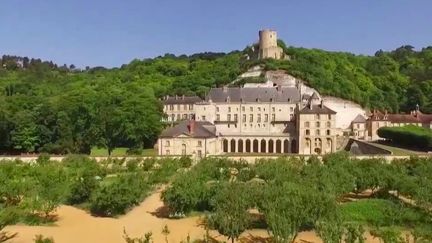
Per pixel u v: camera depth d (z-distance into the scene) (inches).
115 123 6417.3
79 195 3385.8
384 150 5019.7
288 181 3046.3
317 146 6643.7
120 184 3334.2
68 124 6481.3
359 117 7593.5
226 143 7076.8
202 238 2549.2
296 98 7249.0
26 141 6245.1
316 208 2418.8
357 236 2292.1
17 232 2640.3
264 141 7007.9
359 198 3351.4
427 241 2293.3
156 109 7032.5
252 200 2610.7
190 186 3112.7
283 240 2256.4
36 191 3277.6
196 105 7293.3
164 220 2974.9
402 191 3198.8
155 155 5644.7
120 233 2701.8
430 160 4207.7
